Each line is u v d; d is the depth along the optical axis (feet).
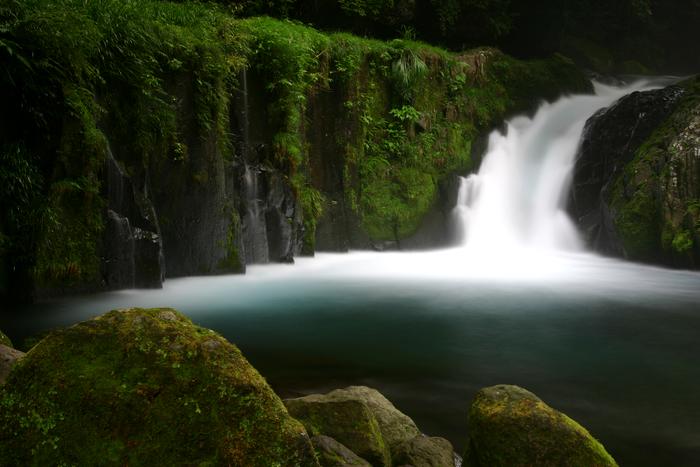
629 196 43.06
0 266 26.00
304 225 41.91
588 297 30.73
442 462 11.38
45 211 26.35
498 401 10.04
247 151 38.11
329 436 11.25
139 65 30.07
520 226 52.85
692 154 40.37
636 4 90.68
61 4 27.61
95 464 6.52
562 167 52.21
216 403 6.87
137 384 6.88
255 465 6.66
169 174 32.32
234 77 36.24
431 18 61.31
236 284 33.19
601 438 13.91
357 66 46.44
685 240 38.75
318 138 44.68
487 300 29.94
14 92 26.04
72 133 26.96
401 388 17.12
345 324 24.64
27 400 6.82
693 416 15.16
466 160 53.52
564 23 77.87
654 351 21.13
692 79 47.24
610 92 71.00
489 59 60.54
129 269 29.60
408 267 40.70
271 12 50.96
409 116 49.88
